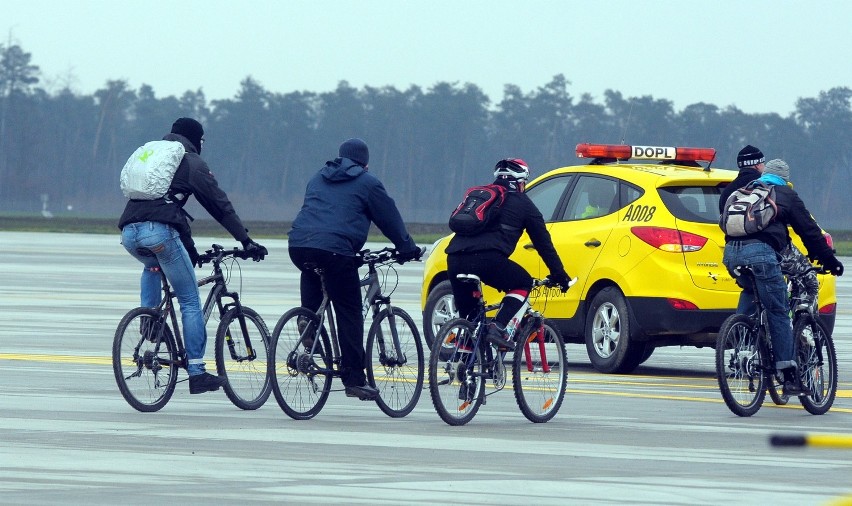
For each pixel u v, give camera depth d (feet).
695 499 87.81
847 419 129.39
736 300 159.22
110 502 84.17
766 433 118.01
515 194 122.11
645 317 160.56
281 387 120.16
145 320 123.85
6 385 140.67
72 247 539.29
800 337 132.67
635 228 162.61
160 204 122.83
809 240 131.23
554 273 123.03
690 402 139.54
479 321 121.80
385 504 84.94
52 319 224.12
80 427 113.70
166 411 125.18
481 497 87.40
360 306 122.52
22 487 88.28
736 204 130.41
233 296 128.06
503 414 128.26
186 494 86.89
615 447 108.58
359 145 124.26
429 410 130.62
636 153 174.29
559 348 124.77
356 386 121.90
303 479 92.53
